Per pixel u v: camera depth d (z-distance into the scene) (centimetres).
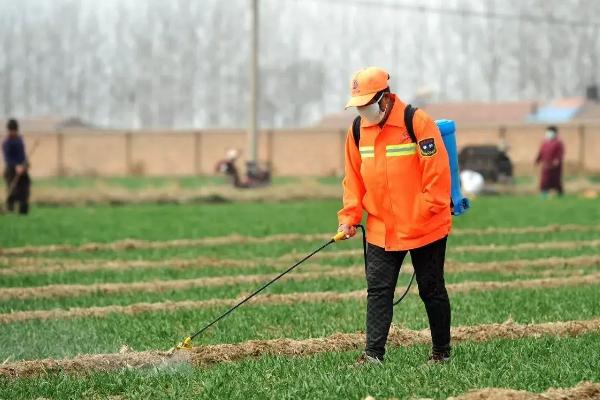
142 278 2902
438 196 1571
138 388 1470
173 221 5212
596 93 17550
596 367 1539
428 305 1617
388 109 1591
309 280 2791
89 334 1962
